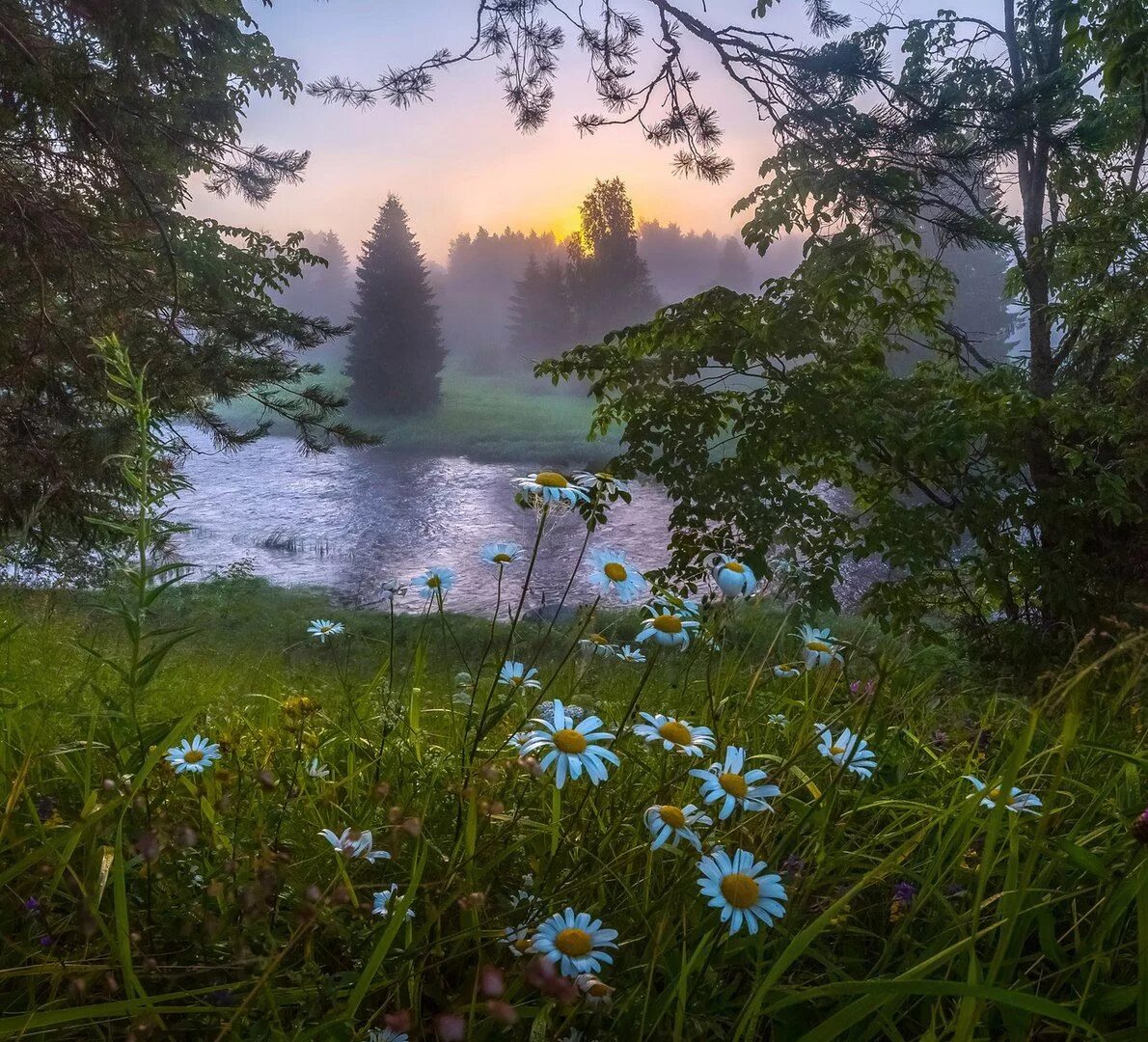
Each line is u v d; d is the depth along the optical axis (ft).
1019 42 30.63
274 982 3.03
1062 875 4.01
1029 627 24.66
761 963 3.26
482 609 44.19
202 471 159.63
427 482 157.69
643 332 27.63
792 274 27.20
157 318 33.81
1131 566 25.12
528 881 3.79
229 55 45.24
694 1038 2.95
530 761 3.21
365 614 50.42
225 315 37.22
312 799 4.40
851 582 69.77
